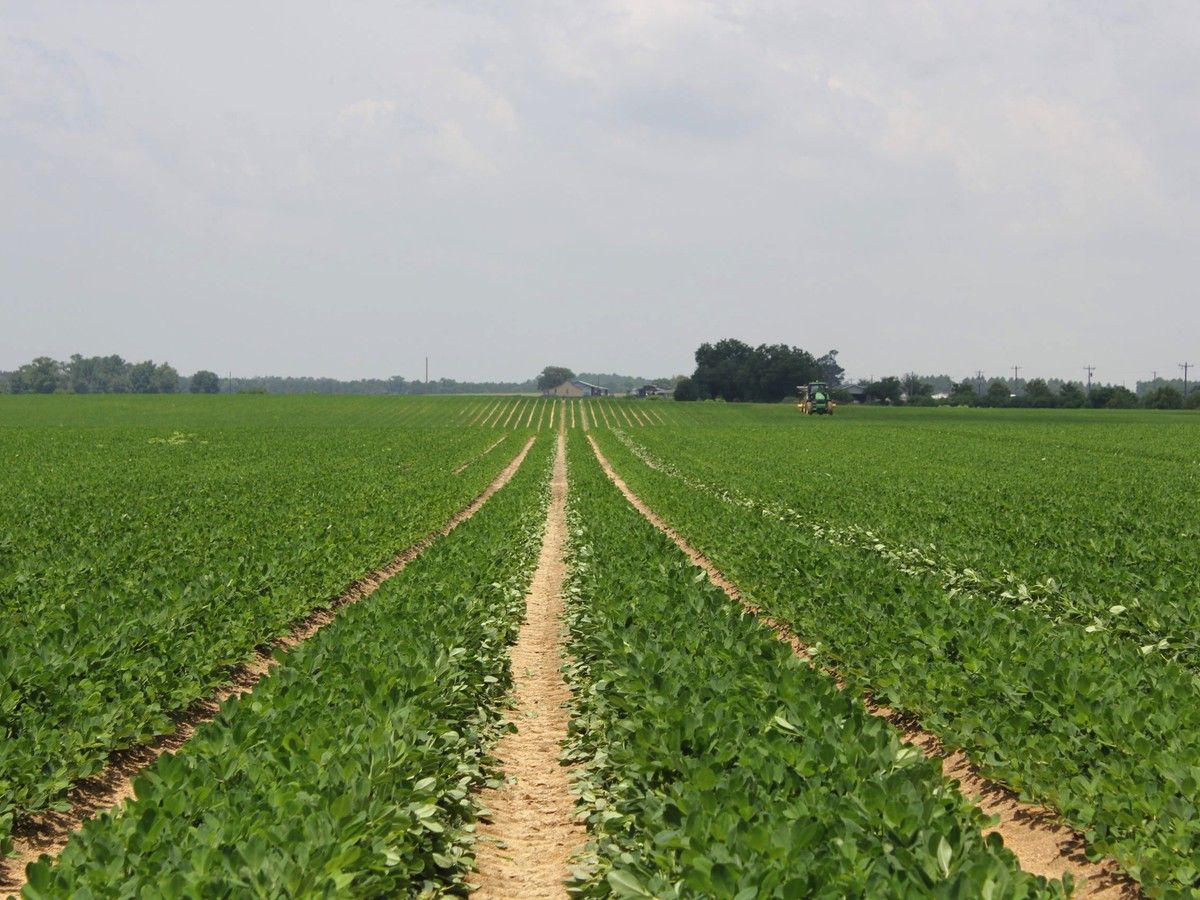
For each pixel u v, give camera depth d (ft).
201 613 47.65
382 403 462.60
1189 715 29.55
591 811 30.60
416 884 25.03
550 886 27.04
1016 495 112.16
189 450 200.95
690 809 22.50
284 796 21.85
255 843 18.84
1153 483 129.39
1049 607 53.26
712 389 588.91
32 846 28.78
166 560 65.62
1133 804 25.11
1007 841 29.12
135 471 147.64
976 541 72.54
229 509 96.17
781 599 55.26
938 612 43.73
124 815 21.45
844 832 20.36
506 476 177.88
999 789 31.91
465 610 46.78
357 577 68.44
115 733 34.22
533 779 35.22
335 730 27.17
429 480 141.08
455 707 35.53
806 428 317.22
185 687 39.11
